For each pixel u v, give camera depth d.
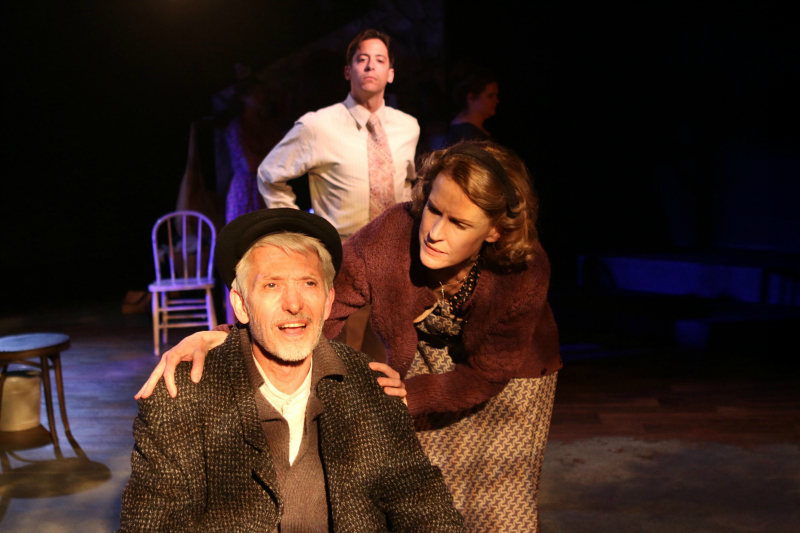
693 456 3.02
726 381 4.00
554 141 6.64
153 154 9.13
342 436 1.35
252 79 5.18
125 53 8.54
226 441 1.27
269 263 1.29
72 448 3.19
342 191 2.95
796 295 4.93
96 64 8.66
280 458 1.33
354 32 5.54
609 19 6.32
